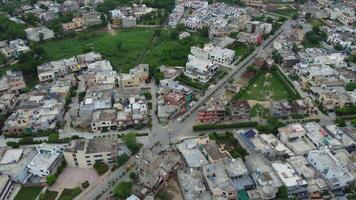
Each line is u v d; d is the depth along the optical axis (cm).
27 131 19638
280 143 17825
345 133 18750
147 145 18512
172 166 16550
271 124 19288
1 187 15125
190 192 14838
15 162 16788
